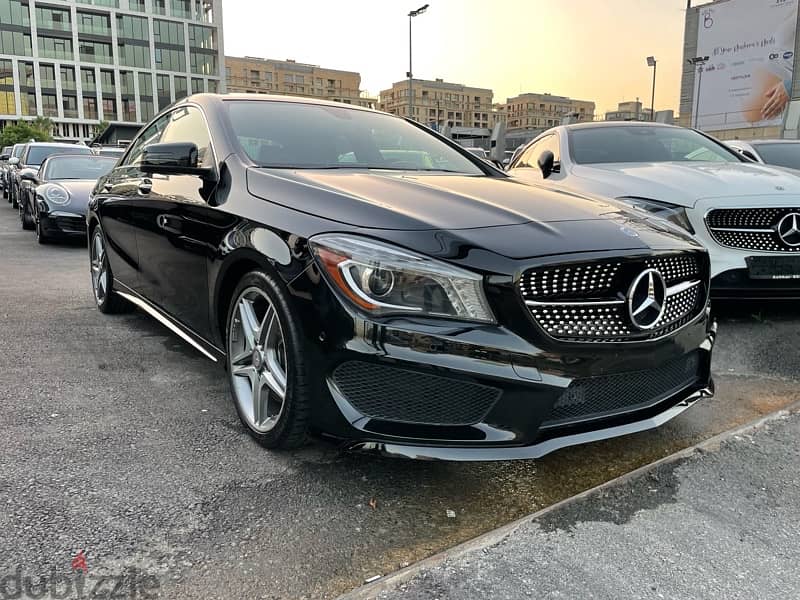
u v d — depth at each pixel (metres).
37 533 2.05
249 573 1.91
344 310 2.18
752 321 4.74
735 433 2.89
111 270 4.59
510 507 2.33
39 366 3.64
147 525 2.12
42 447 2.63
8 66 70.94
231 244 2.70
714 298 4.32
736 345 4.20
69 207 8.49
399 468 2.56
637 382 2.43
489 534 2.13
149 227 3.66
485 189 2.92
